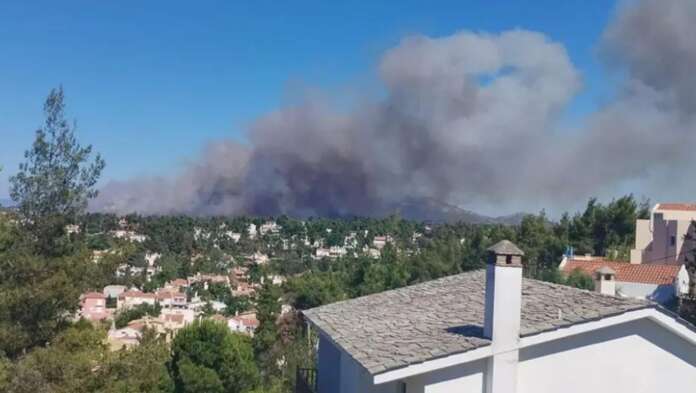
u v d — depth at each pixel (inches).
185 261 5895.7
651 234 2447.1
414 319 537.0
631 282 1691.7
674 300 1546.5
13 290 778.8
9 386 718.5
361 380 536.4
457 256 2618.1
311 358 1589.6
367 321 568.1
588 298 500.7
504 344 426.6
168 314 3841.0
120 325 3248.0
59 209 855.7
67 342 798.5
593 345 448.8
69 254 856.3
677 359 455.8
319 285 2755.9
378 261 3085.6
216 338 1393.9
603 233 2723.9
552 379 441.1
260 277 5295.3
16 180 849.5
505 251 429.4
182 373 1347.2
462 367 430.0
